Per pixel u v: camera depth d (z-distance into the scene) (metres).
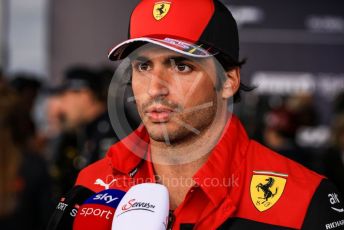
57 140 12.33
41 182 10.38
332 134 10.66
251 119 11.95
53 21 15.01
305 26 15.66
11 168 9.18
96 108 11.33
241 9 15.52
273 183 4.55
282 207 4.45
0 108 9.02
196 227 4.40
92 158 9.61
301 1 15.61
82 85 11.21
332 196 4.51
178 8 4.41
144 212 3.88
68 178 10.40
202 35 4.40
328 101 15.67
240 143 4.75
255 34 15.53
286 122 11.59
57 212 4.72
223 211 4.39
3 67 14.66
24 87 12.73
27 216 10.16
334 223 4.38
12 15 14.74
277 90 15.52
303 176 4.60
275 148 11.67
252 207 4.50
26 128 9.70
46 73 14.95
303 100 12.38
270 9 15.55
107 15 15.18
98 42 15.18
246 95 12.20
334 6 15.67
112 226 3.96
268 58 15.59
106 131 9.63
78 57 15.13
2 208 9.23
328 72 15.72
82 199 4.82
